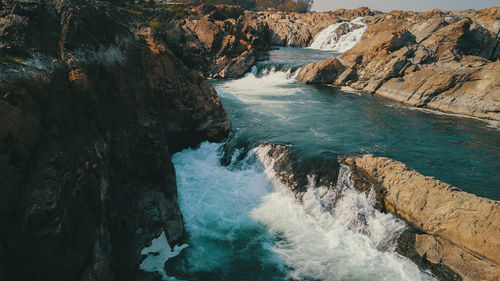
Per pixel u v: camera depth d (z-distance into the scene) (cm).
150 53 1584
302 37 6925
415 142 1817
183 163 1714
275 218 1319
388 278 1018
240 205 1408
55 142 794
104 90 1087
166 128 1698
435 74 2709
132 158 1228
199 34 4528
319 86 3462
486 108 2344
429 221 1070
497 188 1300
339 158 1491
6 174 651
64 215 702
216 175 1650
